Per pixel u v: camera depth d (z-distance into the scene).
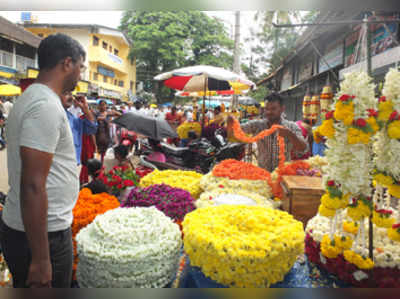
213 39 16.98
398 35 4.36
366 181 1.49
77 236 1.70
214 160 5.32
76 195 1.54
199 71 5.60
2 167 6.38
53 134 1.27
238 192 2.45
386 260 1.54
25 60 14.72
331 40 7.73
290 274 1.71
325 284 1.62
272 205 2.29
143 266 1.52
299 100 11.72
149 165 4.88
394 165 1.45
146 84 30.22
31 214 1.23
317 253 1.75
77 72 1.44
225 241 1.47
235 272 1.43
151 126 4.75
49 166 1.27
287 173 2.58
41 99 1.27
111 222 1.76
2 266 1.91
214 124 6.74
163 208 2.25
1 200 2.28
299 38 8.91
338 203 1.51
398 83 1.43
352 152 1.45
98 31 19.42
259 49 14.39
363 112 1.43
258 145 3.22
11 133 1.33
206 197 2.34
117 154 4.17
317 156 3.03
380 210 1.50
